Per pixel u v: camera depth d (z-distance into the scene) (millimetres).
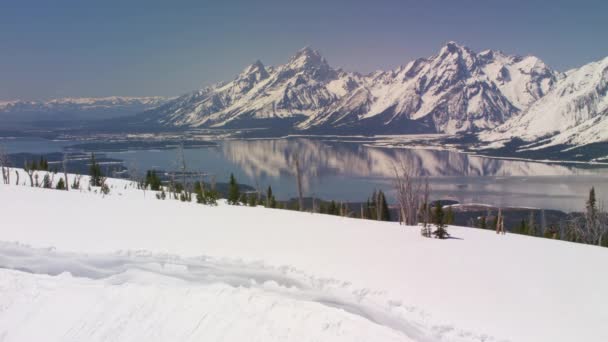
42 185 79875
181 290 20375
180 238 31188
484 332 16625
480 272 23578
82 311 20062
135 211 42750
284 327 17234
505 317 17812
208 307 19031
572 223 84562
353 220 44812
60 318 19859
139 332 18516
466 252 28266
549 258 26938
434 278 22484
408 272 23500
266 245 29594
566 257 27359
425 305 19031
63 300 20797
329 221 41875
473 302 19328
